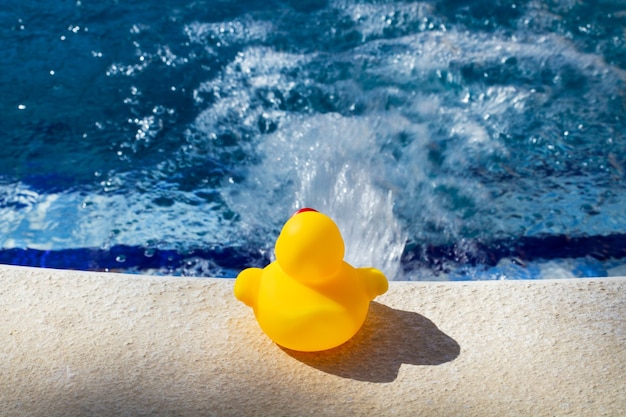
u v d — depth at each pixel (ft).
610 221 2.63
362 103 3.08
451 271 2.49
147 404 1.77
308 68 3.28
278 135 2.96
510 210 2.67
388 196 2.72
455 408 1.77
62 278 2.07
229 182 2.79
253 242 2.59
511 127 2.98
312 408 1.77
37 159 2.88
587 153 2.88
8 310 1.98
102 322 1.95
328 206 2.69
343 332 1.83
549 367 1.85
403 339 1.92
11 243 2.56
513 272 2.48
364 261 2.51
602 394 1.79
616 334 1.92
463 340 1.91
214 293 2.04
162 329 1.94
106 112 3.07
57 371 1.84
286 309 1.81
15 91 3.18
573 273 2.48
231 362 1.87
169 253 2.55
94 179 2.81
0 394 1.79
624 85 3.16
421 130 2.97
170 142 2.94
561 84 3.18
